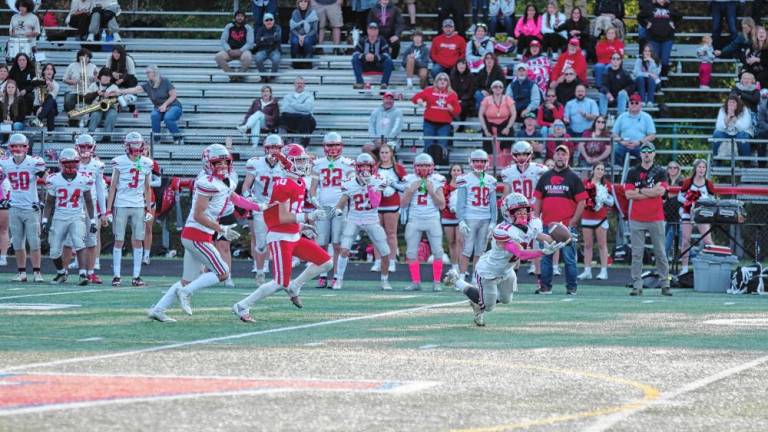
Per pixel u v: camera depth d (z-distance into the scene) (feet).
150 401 53.11
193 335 81.10
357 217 126.72
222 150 89.40
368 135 173.17
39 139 181.78
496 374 63.05
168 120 183.83
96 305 103.55
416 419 49.88
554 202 122.21
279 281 90.43
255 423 48.47
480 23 193.26
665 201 147.23
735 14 203.21
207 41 210.18
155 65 205.36
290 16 211.82
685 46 211.20
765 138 173.06
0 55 213.25
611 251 171.83
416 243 127.75
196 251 91.04
